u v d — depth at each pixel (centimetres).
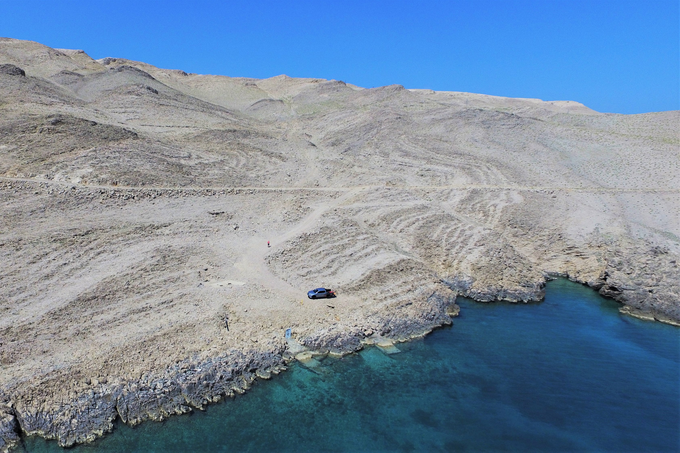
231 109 14888
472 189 8362
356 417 3391
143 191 6450
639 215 7338
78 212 5669
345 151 10756
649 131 10975
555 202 7962
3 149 6856
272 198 7294
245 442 3106
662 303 5372
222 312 4294
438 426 3309
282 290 4850
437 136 11550
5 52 14775
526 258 6619
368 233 6350
